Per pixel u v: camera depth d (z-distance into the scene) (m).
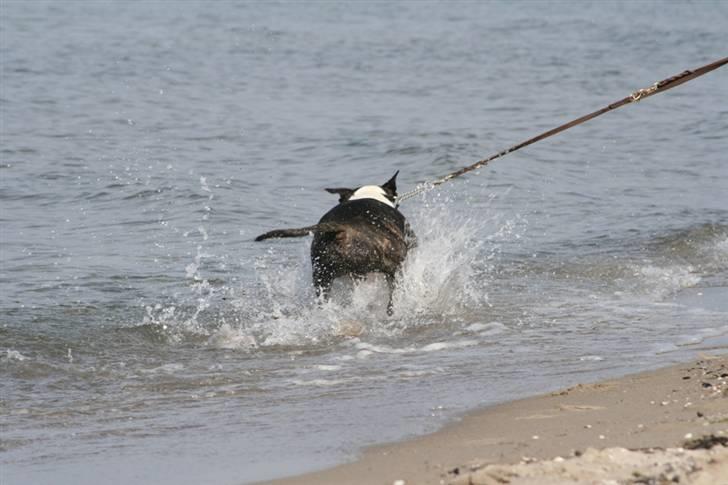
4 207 48.62
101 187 52.81
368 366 27.25
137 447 20.38
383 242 32.03
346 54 114.25
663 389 22.00
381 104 83.38
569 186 54.88
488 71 102.38
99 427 22.14
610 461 15.95
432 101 85.06
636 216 48.00
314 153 63.84
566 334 30.39
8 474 18.78
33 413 23.44
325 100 85.06
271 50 116.81
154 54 109.75
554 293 36.00
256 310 33.75
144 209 48.69
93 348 29.48
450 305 34.16
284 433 20.80
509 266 39.59
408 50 118.62
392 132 70.06
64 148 63.03
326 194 53.09
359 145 66.00
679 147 65.62
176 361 28.42
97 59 103.56
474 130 71.25
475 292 35.72
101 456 19.83
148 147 64.44
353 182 56.44
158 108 79.12
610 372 25.02
